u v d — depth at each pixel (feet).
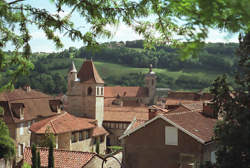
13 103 138.92
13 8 21.77
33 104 158.81
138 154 76.43
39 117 154.30
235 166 36.99
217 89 46.06
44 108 165.48
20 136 136.36
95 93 202.39
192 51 13.67
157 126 74.08
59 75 444.55
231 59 484.33
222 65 489.26
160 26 24.50
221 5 13.48
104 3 23.90
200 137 67.51
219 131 41.14
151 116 91.61
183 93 241.76
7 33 22.36
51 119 141.38
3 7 20.27
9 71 23.54
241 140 36.27
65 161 82.53
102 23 25.91
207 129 74.43
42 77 421.59
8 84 23.50
